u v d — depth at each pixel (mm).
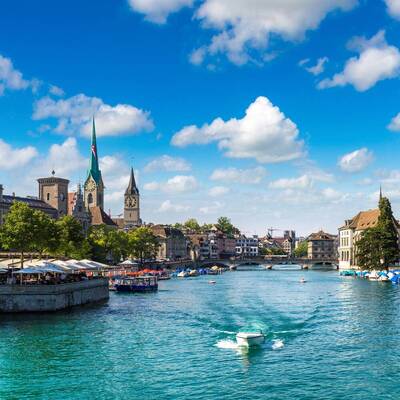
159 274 185250
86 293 97250
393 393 43000
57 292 82875
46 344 59469
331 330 68812
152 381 46031
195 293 125750
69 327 70125
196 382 45844
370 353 55688
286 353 55906
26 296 80812
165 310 89625
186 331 68250
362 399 41656
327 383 45531
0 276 93188
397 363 51625
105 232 189750
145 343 60625
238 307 94375
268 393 43031
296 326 72000
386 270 173375
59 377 47031
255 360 52969
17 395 42562
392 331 67625
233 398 41906
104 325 72188
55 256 134750
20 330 67562
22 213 108312
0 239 106500
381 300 103750
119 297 115250
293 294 120312
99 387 44438
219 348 58312
